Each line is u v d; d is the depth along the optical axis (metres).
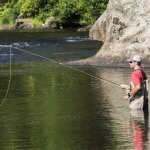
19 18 66.69
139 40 29.89
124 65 29.33
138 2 31.08
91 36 47.00
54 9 64.88
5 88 23.02
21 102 19.95
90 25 60.91
